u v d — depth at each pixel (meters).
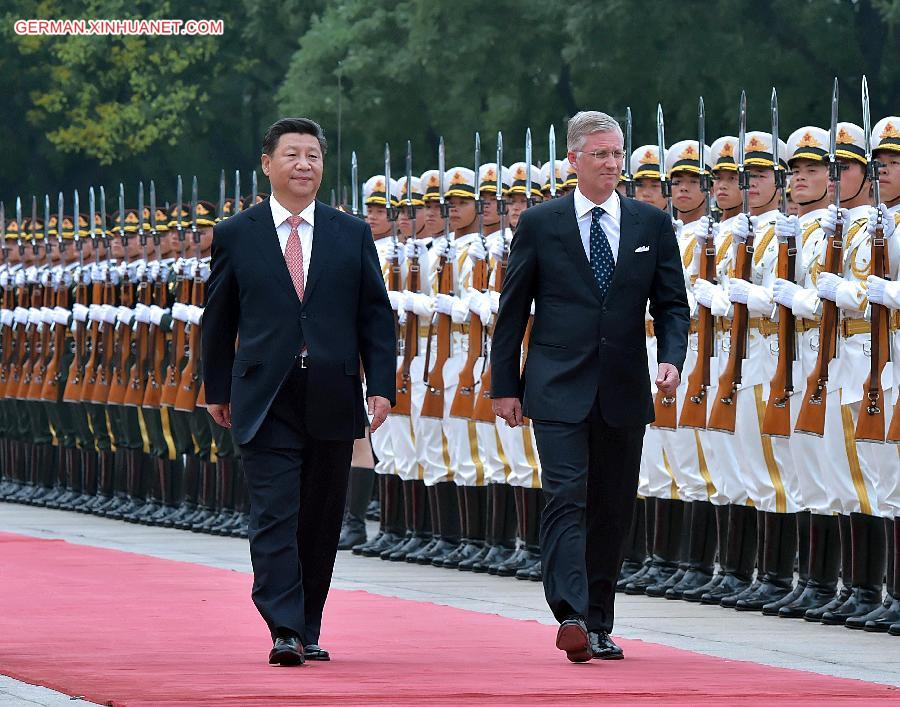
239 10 68.38
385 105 56.03
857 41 48.75
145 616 18.00
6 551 25.28
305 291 15.26
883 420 18.14
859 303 18.39
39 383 35.19
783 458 19.75
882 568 18.75
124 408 32.16
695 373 20.36
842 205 19.36
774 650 16.67
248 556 25.62
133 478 32.25
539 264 15.66
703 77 48.59
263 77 68.56
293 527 15.02
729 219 20.88
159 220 31.69
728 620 19.05
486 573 23.81
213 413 15.76
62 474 35.28
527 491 23.03
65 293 34.66
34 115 68.19
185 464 30.75
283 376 15.10
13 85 69.19
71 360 34.66
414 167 56.81
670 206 21.58
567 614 14.82
